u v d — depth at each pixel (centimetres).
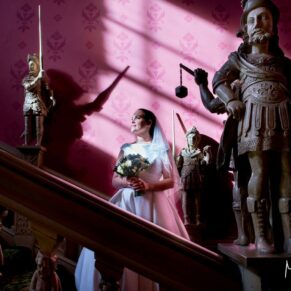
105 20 358
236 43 347
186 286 116
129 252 112
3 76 353
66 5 360
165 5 358
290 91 143
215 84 153
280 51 158
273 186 140
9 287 211
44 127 340
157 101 344
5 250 272
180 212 320
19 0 361
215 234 317
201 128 337
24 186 110
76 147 339
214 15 353
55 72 350
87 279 226
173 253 115
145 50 352
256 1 152
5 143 340
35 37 357
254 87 143
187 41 351
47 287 112
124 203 262
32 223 114
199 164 309
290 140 136
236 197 161
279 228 137
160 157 287
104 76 349
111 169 335
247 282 118
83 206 112
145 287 215
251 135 137
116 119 342
